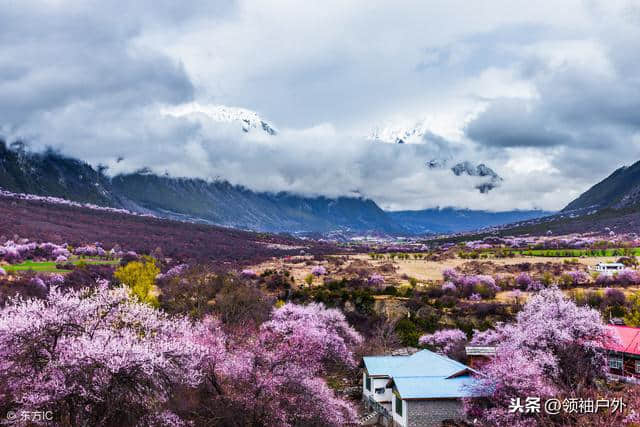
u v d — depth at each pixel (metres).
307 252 198.00
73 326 29.66
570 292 90.25
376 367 48.31
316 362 47.66
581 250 157.88
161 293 83.56
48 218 187.62
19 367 26.73
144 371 27.08
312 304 78.19
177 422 29.98
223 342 43.41
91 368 26.53
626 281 97.31
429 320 82.56
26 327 27.31
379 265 136.75
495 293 96.94
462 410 39.19
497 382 34.84
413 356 49.38
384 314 87.88
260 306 77.25
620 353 46.94
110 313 32.66
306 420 37.59
